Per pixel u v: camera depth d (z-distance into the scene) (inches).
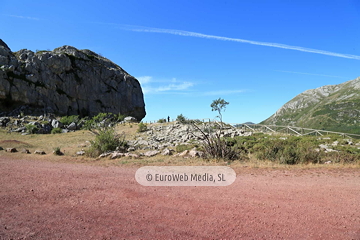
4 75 2311.8
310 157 509.7
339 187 286.7
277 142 698.2
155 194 260.5
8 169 412.8
